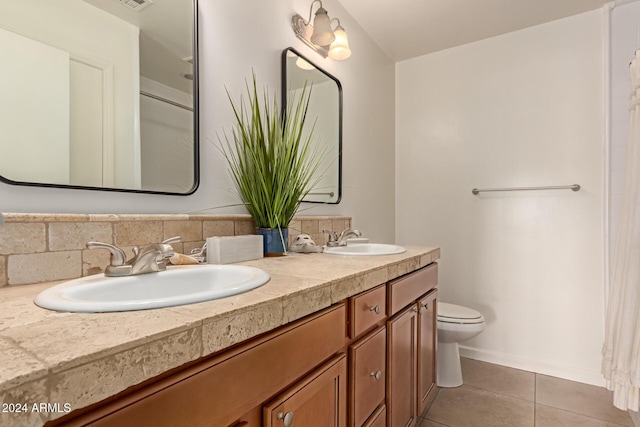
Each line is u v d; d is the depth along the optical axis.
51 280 0.78
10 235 0.73
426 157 2.60
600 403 1.79
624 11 1.95
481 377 2.10
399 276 1.28
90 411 0.39
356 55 2.18
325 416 0.82
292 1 1.66
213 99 1.26
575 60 2.10
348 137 2.09
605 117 1.99
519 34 2.27
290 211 1.36
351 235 1.85
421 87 2.63
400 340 1.26
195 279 0.89
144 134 1.04
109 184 0.95
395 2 1.99
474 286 2.40
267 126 1.33
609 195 1.97
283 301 0.66
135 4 1.03
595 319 2.02
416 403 1.42
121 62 0.99
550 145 2.16
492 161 2.35
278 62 1.56
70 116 0.88
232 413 0.56
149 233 0.99
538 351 2.18
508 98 2.30
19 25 0.79
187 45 1.17
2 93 0.77
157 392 0.45
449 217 2.50
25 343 0.40
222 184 1.29
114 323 0.47
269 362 0.64
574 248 2.09
